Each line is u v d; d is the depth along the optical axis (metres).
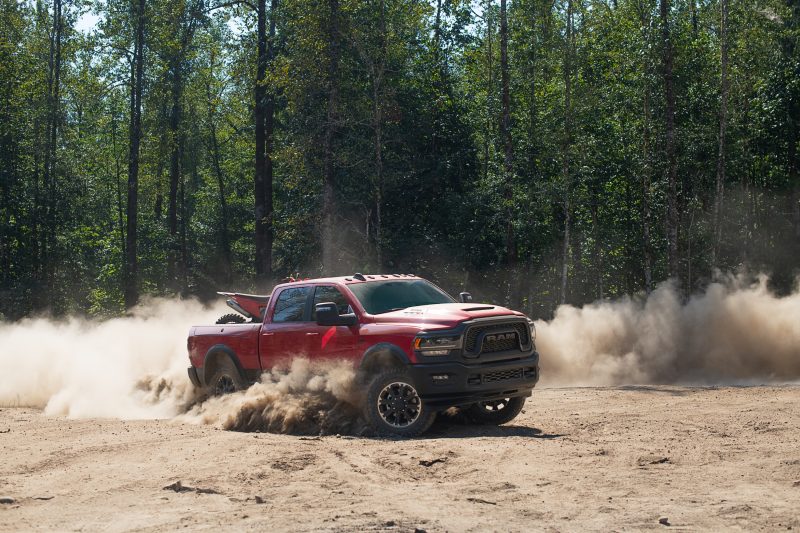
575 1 39.66
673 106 35.53
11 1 52.91
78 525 6.62
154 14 45.06
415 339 10.67
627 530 6.23
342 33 37.88
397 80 41.75
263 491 7.66
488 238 40.97
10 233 50.34
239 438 10.49
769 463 8.48
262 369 12.67
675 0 41.19
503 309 11.44
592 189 42.69
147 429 11.86
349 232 41.03
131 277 45.59
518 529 6.25
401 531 6.17
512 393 11.23
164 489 7.81
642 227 43.69
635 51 36.53
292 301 12.46
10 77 50.34
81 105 58.50
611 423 11.56
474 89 46.81
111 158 61.94
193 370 13.89
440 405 10.59
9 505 7.39
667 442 9.80
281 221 45.06
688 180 40.16
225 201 67.00
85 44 47.47
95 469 8.89
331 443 10.04
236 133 59.47
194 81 55.00
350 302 11.62
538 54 39.31
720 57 38.72
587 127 41.75
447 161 41.81
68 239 54.09
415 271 40.69
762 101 38.97
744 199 39.84
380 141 39.38
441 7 46.53
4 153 49.84
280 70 38.69
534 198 38.66
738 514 6.61
